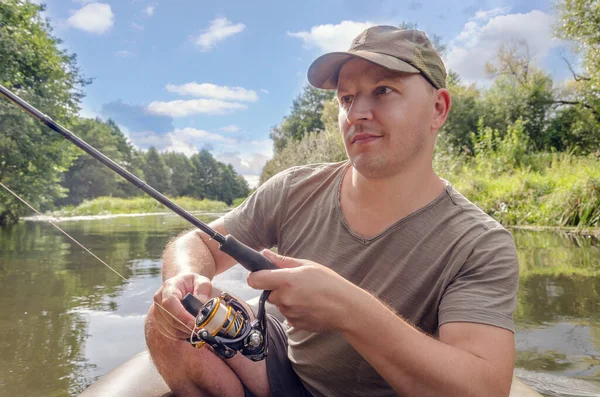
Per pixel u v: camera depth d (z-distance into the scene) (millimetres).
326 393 1419
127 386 1475
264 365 1480
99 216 14883
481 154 11711
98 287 3494
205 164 65188
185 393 1452
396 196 1284
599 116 16078
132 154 46469
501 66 19859
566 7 11656
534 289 3219
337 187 1429
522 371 1889
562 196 7363
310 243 1443
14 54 9992
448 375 1016
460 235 1231
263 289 1023
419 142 1263
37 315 2740
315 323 1027
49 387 1765
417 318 1263
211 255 1592
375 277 1302
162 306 1258
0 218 10133
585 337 2260
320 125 33250
